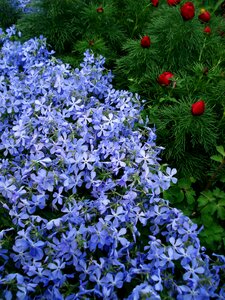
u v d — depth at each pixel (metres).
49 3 0.74
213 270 0.38
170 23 0.64
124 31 0.76
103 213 0.41
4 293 0.33
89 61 0.61
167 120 0.54
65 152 0.44
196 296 0.34
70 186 0.41
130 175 0.42
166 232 0.40
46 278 0.35
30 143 0.45
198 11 0.73
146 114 0.57
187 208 0.48
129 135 0.49
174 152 0.54
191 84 0.59
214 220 0.48
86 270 0.36
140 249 0.41
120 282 0.35
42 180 0.40
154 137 0.49
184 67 0.64
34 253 0.36
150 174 0.42
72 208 0.39
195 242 0.39
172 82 0.57
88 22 0.74
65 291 0.36
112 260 0.36
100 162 0.43
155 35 0.67
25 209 0.39
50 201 0.43
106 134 0.46
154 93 0.62
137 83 0.62
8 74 0.58
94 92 0.56
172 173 0.43
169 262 0.36
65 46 0.76
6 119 0.50
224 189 0.54
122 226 0.40
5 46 0.63
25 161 0.44
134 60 0.65
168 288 0.36
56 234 0.39
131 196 0.41
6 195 0.41
